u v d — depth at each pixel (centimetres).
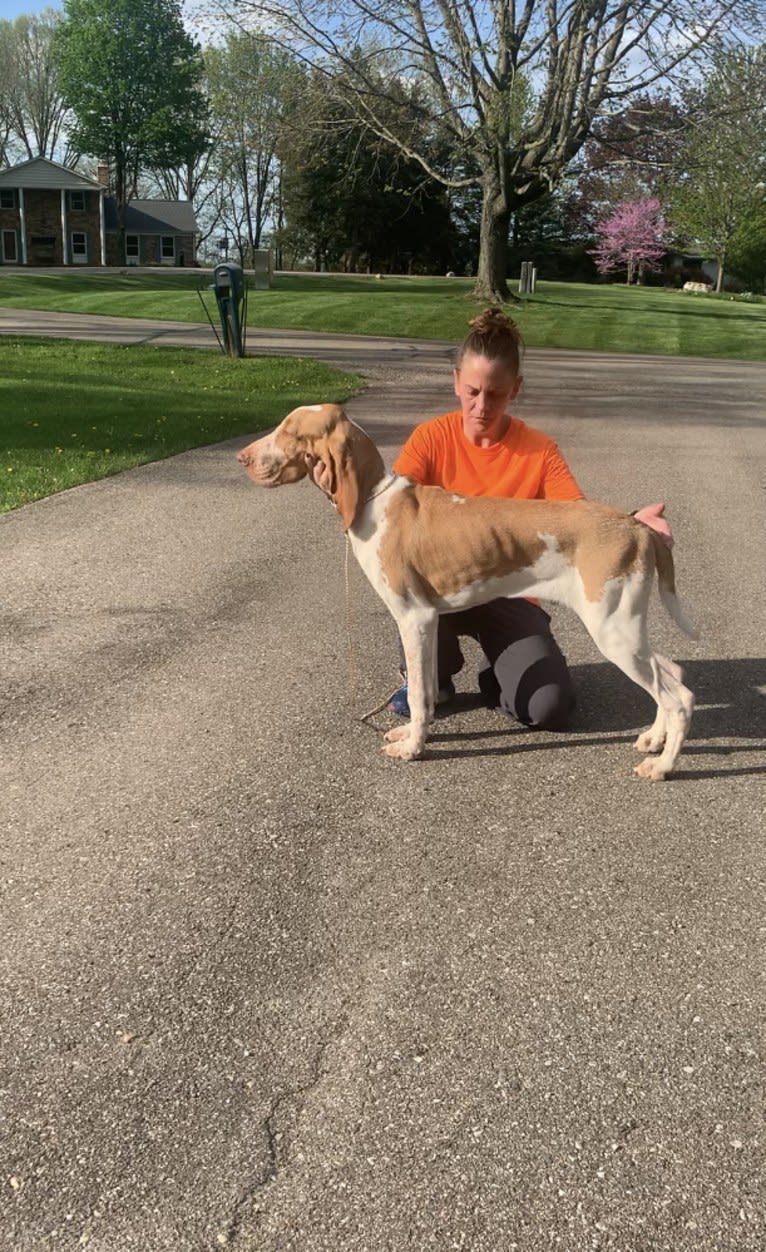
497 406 368
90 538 674
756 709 433
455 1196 199
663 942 277
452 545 340
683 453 1053
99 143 6197
